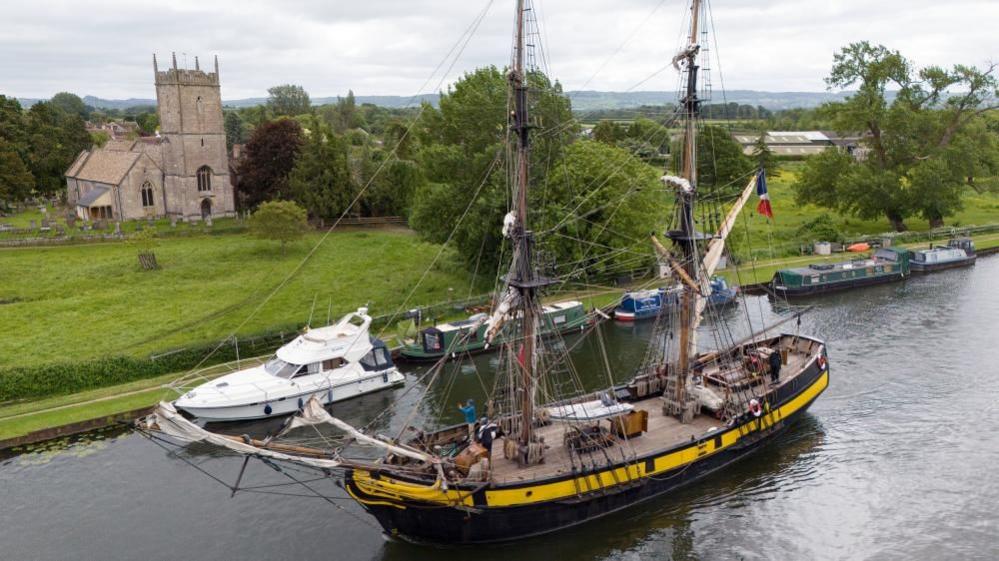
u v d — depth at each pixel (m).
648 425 38.62
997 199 130.88
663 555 31.55
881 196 95.56
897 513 34.06
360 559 31.20
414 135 116.12
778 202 121.19
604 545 32.31
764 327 62.22
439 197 76.44
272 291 73.50
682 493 36.28
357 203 113.44
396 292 72.81
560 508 32.41
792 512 34.50
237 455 40.62
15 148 123.88
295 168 111.12
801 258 85.50
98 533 32.69
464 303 66.12
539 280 33.38
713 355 45.66
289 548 31.83
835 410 45.19
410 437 36.50
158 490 36.66
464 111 78.56
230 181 120.62
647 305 63.72
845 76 99.50
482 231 71.12
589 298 68.69
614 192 70.19
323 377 47.97
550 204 69.12
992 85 97.38
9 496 35.97
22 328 61.69
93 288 74.75
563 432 37.22
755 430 39.06
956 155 96.06
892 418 43.81
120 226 104.50
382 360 51.00
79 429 43.31
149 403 46.12
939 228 99.56
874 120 98.12
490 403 38.03
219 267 83.94
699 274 40.09
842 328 61.56
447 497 29.86
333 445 41.88
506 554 31.81
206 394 45.22
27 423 43.03
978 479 36.69
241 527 33.34
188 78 109.75
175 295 72.12
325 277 79.44
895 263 78.56
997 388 47.59
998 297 70.62
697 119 39.09
